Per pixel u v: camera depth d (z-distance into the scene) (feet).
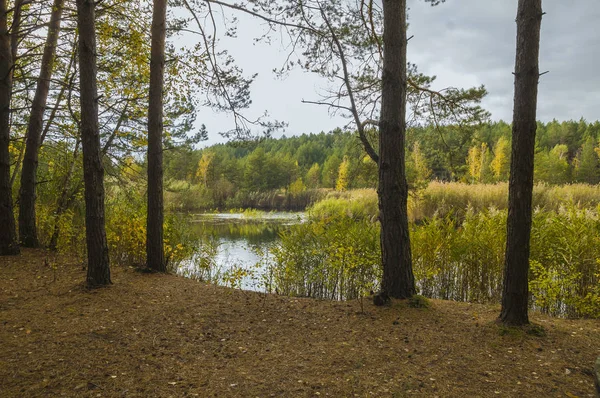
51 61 28.60
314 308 17.90
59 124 30.01
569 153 226.58
